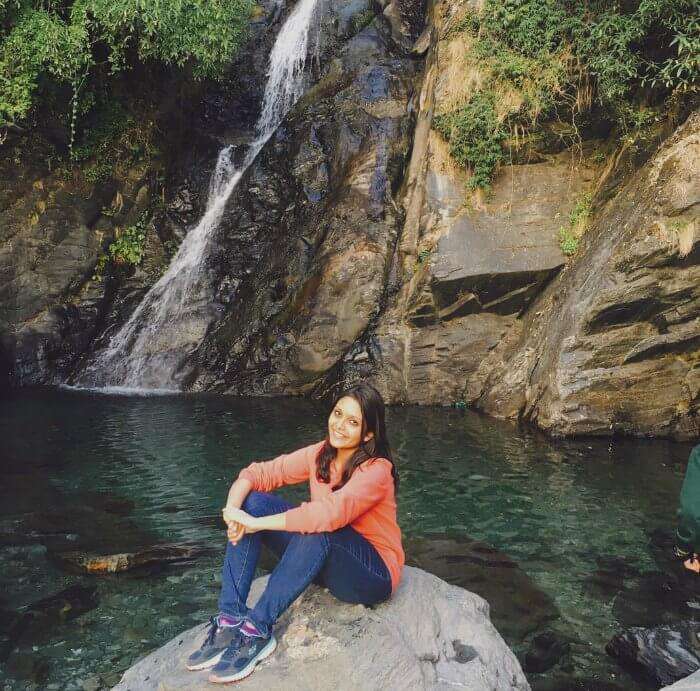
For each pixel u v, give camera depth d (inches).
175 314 427.8
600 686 126.7
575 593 161.0
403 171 406.3
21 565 173.6
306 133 456.1
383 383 358.6
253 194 456.4
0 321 399.5
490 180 356.5
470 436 293.6
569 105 341.1
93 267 434.9
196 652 105.8
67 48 363.9
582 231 348.2
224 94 511.2
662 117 324.2
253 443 281.7
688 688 107.0
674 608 153.5
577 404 289.7
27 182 402.9
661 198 285.1
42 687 126.7
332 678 99.5
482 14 354.9
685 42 294.7
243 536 112.0
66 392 386.3
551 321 324.5
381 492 112.3
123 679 110.3
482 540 191.5
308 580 107.0
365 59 479.5
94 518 204.5
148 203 463.2
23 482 235.6
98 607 154.1
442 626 118.8
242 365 393.4
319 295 378.9
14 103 367.2
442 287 349.4
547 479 240.1
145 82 446.0
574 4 337.4
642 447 277.6
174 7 374.0
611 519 205.0
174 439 287.3
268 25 542.3
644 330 291.9
